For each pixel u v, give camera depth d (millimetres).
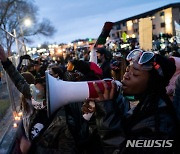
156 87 1409
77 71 2211
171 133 1342
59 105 1475
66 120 1827
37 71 7188
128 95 1509
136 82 1434
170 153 1356
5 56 2854
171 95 1900
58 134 1854
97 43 2895
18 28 31812
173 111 1385
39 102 2180
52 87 1437
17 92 8008
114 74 5969
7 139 4887
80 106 1862
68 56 16516
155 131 1334
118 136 1378
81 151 1787
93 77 2211
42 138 1931
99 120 1426
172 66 1459
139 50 1487
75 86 1451
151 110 1365
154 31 54031
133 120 1375
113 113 1400
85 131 1786
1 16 29094
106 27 2807
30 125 2248
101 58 5883
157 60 1412
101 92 1422
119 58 6312
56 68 3832
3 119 6539
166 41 24750
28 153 2014
